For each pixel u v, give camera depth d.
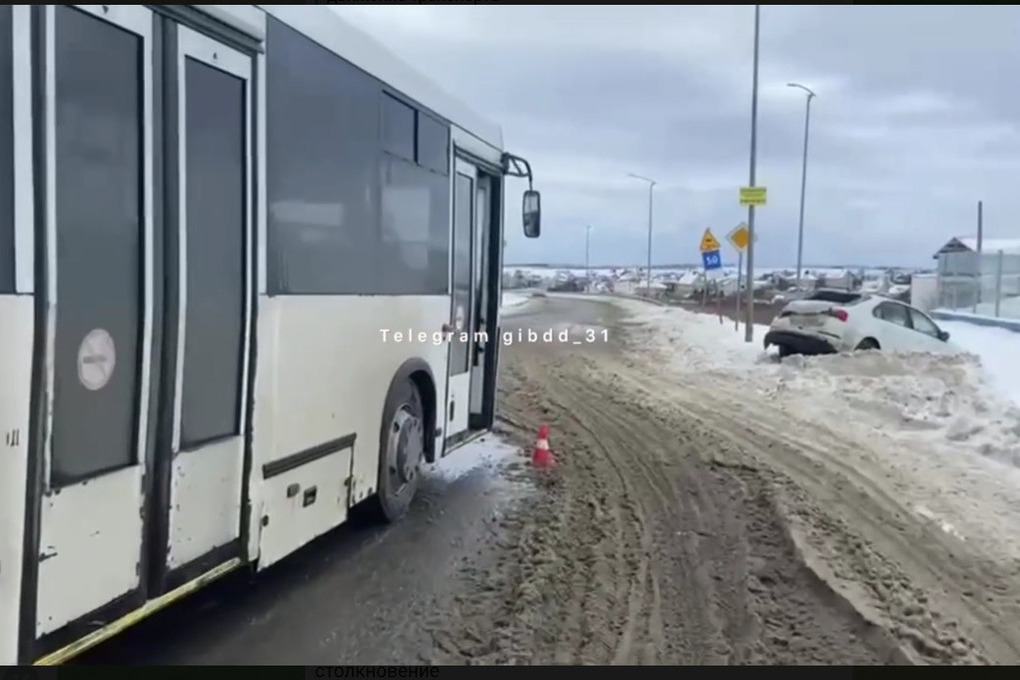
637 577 5.63
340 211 5.40
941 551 6.30
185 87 3.91
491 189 8.84
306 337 5.01
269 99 4.59
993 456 9.60
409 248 6.56
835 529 6.70
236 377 4.34
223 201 4.20
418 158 6.69
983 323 22.58
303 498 5.04
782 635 4.80
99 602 3.47
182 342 3.91
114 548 3.54
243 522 4.42
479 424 8.78
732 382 16.12
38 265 3.13
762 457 9.41
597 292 70.62
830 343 17.27
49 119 3.18
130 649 4.47
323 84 5.16
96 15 3.38
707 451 9.70
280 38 4.68
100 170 3.42
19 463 3.08
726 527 6.77
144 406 3.68
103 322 3.45
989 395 12.76
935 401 12.73
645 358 21.11
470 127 7.92
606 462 9.13
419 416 7.03
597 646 4.62
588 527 6.71
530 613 5.01
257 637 4.65
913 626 4.93
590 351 22.83
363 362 5.83
